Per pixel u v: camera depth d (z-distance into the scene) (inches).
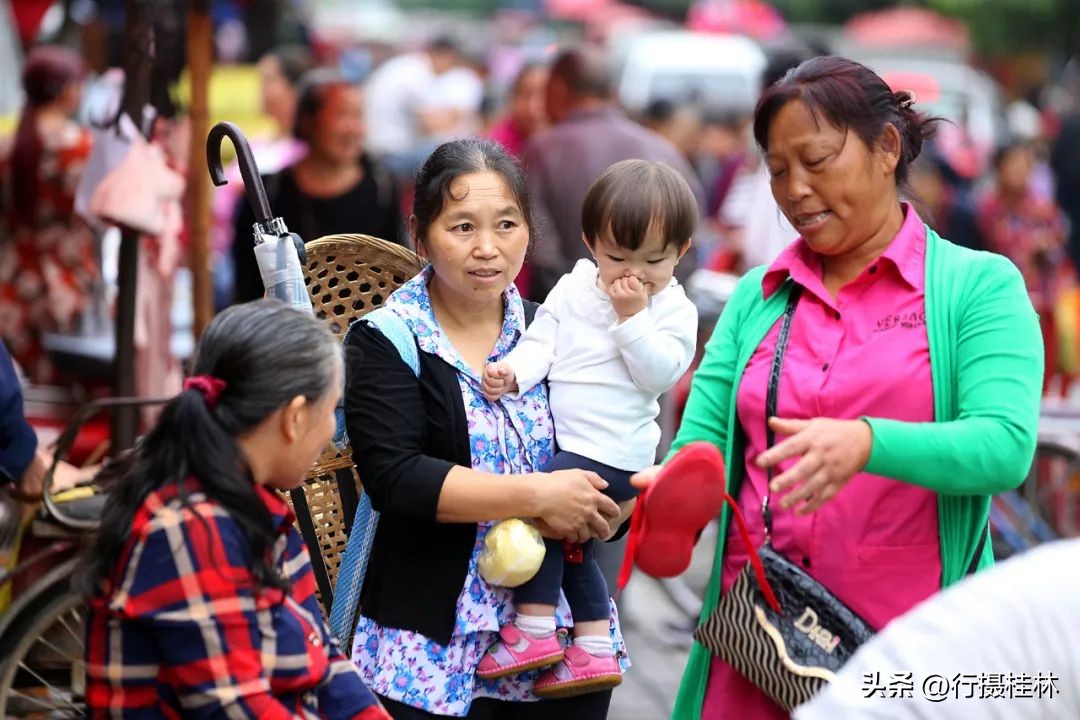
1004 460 213.9
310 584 209.0
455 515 222.4
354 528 241.1
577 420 235.1
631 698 422.0
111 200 357.1
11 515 363.6
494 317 243.3
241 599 191.2
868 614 227.1
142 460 197.3
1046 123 1242.0
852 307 232.1
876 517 226.7
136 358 384.5
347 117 474.3
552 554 232.7
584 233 236.8
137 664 192.5
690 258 426.6
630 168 231.8
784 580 225.9
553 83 464.8
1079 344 576.7
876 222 230.5
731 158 915.4
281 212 478.3
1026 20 1713.8
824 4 2135.8
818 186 224.7
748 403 236.4
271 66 758.5
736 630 227.8
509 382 233.0
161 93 395.2
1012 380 218.8
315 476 251.0
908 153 235.0
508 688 236.2
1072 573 163.3
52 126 478.3
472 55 1465.3
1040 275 732.0
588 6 2084.2
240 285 472.7
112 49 637.3
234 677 189.3
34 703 349.7
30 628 336.5
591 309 236.5
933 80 1264.8
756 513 236.7
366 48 1569.9
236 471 193.3
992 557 239.1
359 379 229.9
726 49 1348.4
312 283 256.8
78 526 322.0
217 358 197.6
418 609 228.7
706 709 244.2
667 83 1310.3
